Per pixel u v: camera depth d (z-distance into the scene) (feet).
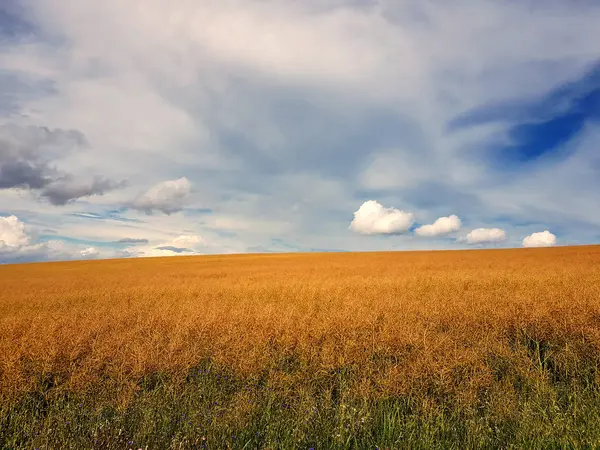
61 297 52.70
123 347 22.27
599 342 19.67
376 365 19.79
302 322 26.02
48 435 14.07
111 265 193.98
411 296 37.93
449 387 16.76
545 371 18.63
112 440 13.64
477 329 24.90
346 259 167.22
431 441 13.25
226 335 23.89
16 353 20.21
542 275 53.06
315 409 15.29
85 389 17.51
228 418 14.62
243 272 109.09
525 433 13.41
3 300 51.34
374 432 14.55
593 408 14.66
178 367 19.34
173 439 13.29
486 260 121.08
